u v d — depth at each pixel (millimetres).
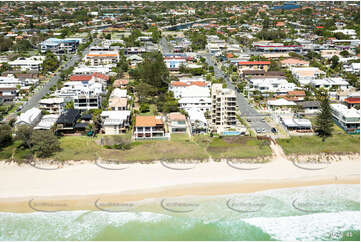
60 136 130125
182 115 139375
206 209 89375
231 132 131250
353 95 167250
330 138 127125
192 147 118312
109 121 133250
